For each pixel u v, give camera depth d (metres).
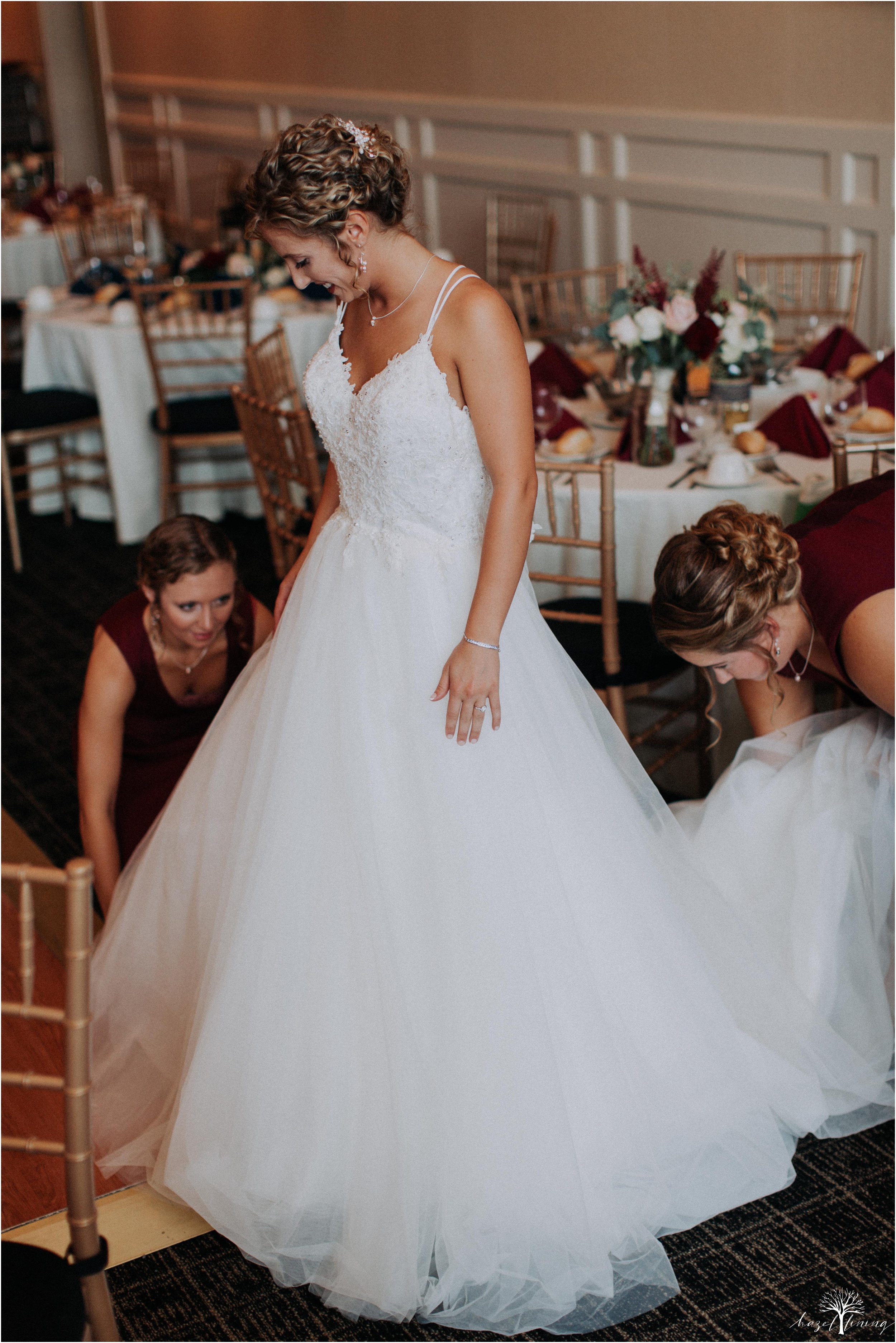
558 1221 1.84
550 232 6.52
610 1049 1.92
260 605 2.57
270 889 1.90
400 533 1.90
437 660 1.88
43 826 3.30
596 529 3.10
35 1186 2.16
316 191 1.69
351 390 1.89
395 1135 1.80
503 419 1.78
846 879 2.27
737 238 5.70
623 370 3.54
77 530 5.70
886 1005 2.27
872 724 2.38
